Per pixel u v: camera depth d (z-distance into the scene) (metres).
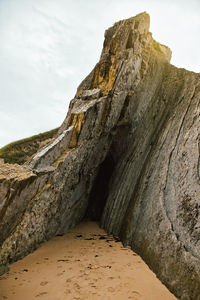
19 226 8.07
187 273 5.58
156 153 10.65
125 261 7.81
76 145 11.55
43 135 25.59
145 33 15.07
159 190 8.61
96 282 6.22
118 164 14.77
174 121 10.57
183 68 14.49
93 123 12.39
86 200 14.74
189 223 6.28
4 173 7.67
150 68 14.72
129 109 13.71
